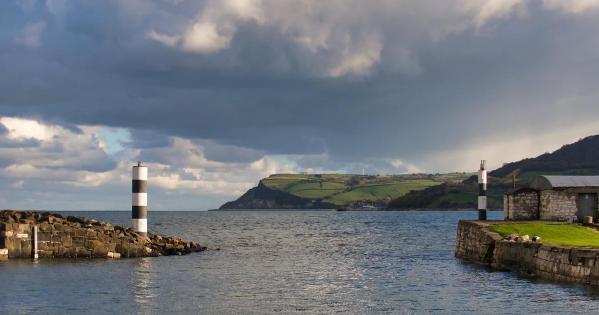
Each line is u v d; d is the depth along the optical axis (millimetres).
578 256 41250
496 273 50188
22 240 58438
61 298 39656
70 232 60594
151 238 70688
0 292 41500
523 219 67125
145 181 69312
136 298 40031
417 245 88875
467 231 63250
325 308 37094
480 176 75500
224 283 46969
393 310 36250
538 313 33844
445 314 34656
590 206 64812
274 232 132750
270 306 37719
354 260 65812
